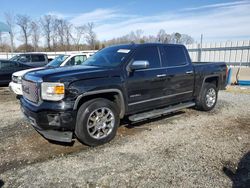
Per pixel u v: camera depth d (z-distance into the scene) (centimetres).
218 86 683
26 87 425
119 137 459
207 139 449
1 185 301
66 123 376
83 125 394
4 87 1121
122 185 300
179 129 505
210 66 650
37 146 418
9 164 355
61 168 343
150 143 429
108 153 389
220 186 297
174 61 553
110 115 430
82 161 363
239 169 339
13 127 518
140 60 476
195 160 364
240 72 1380
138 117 478
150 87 488
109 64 467
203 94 632
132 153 388
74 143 430
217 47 1560
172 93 543
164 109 542
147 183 304
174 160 364
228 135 470
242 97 873
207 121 564
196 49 1688
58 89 368
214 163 355
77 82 383
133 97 461
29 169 340
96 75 407
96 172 331
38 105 384
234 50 1475
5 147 414
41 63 1527
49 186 299
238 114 629
